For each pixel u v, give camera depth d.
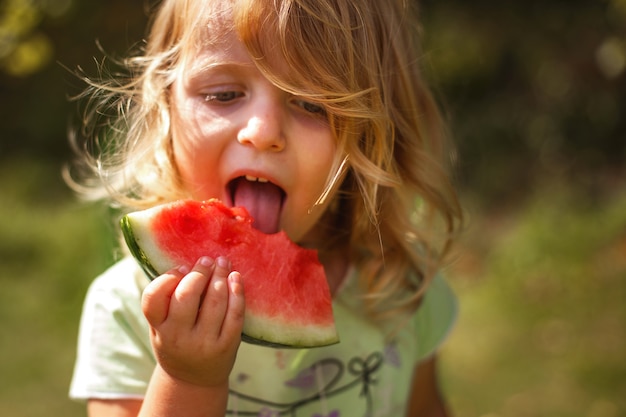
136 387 1.82
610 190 8.20
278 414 1.91
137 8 7.06
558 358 4.94
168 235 1.62
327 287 1.76
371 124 1.84
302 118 1.74
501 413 4.38
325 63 1.72
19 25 3.79
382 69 1.93
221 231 1.68
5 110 10.20
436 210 2.17
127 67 2.09
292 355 1.92
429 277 2.13
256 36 1.67
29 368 4.78
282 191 1.79
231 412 1.88
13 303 5.70
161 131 1.87
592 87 8.97
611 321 5.32
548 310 5.55
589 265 5.98
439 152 2.28
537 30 8.87
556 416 4.32
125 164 1.96
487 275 6.48
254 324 1.63
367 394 2.01
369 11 1.85
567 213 6.96
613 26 8.27
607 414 4.29
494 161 9.05
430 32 8.61
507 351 5.09
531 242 6.27
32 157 9.80
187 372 1.54
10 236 6.57
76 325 5.41
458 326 5.53
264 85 1.71
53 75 10.05
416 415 2.35
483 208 8.46
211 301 1.50
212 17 1.72
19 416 4.22
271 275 1.70
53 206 8.12
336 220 2.11
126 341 1.85
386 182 1.85
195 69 1.74
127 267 1.94
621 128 8.96
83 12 6.86
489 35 8.99
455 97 9.41
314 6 1.72
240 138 1.68
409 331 2.15
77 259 6.02
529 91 9.40
